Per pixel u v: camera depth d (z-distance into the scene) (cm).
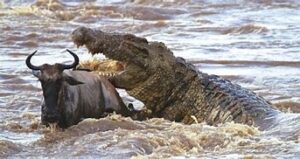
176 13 9750
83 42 4244
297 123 3906
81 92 4097
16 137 3956
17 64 6219
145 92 4297
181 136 3781
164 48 4347
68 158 3572
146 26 8669
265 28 8350
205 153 3619
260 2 10556
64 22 8956
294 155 3541
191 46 7312
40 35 7800
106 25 8825
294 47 7288
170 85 4288
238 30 8356
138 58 4272
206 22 9106
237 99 4166
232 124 3931
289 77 5669
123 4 10481
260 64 6262
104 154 3584
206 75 4347
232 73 5856
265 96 5031
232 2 10550
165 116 4297
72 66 4012
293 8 10262
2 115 4428
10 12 9425
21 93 5028
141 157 3506
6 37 7688
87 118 4119
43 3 10044
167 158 3516
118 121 4034
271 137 3800
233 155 3559
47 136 3888
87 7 9994
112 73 4300
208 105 4209
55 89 3950
